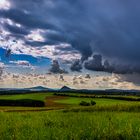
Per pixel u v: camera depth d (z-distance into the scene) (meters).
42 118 15.50
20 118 15.64
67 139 9.64
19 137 9.75
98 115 17.50
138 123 12.84
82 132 10.27
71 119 14.75
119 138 9.96
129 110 28.58
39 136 9.79
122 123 12.95
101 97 141.00
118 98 131.75
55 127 11.64
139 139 9.68
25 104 90.06
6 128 11.62
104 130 10.48
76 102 109.00
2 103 91.94
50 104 100.38
